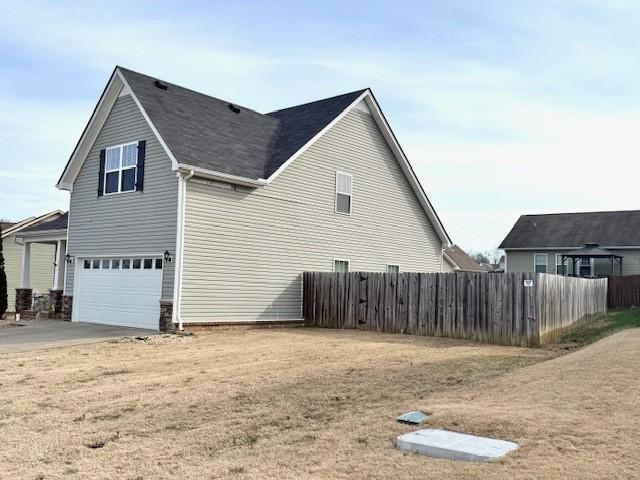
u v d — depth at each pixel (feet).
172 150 50.80
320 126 65.36
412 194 79.10
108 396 27.02
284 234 60.18
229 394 26.81
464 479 14.88
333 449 18.58
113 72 58.08
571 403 21.68
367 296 57.00
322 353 39.19
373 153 72.74
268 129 67.62
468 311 49.39
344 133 68.28
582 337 51.80
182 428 22.08
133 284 56.18
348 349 41.34
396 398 25.58
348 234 68.33
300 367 33.55
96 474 17.43
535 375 28.43
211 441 20.31
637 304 95.66
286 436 20.52
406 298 53.98
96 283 60.64
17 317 67.00
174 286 50.42
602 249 120.37
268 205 58.65
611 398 21.88
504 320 46.93
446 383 28.81
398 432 19.74
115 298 58.13
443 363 34.91
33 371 33.27
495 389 25.88
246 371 32.45
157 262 53.72
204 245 52.49
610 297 95.66
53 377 31.50
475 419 19.95
